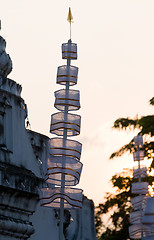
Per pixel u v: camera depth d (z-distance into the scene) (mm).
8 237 23516
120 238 47938
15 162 25203
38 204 27062
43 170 29297
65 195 21062
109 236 49250
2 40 26359
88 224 35031
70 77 21969
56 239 28453
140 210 27781
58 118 21625
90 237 34875
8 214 23562
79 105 21922
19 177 24359
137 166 29578
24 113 27172
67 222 29781
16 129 25953
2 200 23078
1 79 25547
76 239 33312
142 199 28250
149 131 46594
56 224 28609
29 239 26062
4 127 25281
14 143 25500
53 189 21234
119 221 49469
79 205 21203
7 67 26344
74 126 21609
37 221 27016
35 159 28031
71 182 21562
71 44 22266
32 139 28891
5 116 25484
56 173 21125
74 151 21344
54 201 21344
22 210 24469
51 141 21438
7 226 23188
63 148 21281
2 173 23391
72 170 21203
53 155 21312
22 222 24422
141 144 30016
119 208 49656
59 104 21812
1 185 22922
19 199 24016
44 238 27391
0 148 24469
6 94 25547
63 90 21906
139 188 29047
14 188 23656
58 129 21656
